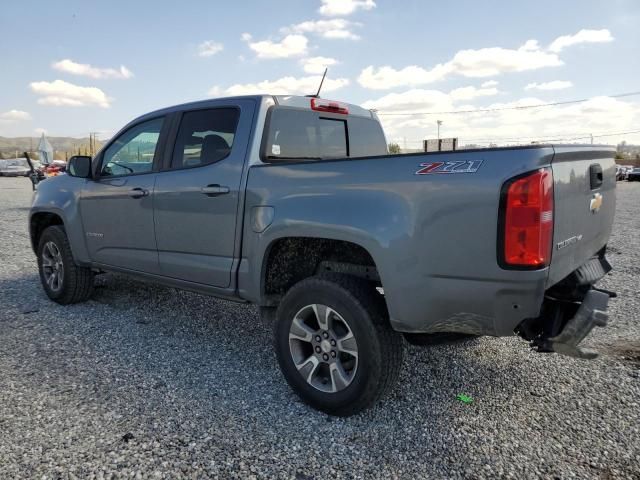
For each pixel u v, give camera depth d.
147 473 2.53
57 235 5.25
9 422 2.98
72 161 4.93
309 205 3.10
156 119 4.41
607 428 2.97
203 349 4.19
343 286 2.97
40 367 3.78
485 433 2.93
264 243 3.36
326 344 3.09
